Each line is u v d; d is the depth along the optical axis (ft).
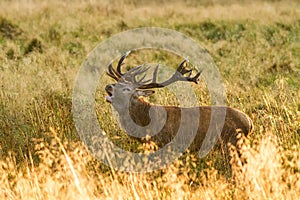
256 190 83.66
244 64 176.24
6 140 112.06
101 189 92.53
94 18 232.94
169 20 232.73
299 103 127.03
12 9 236.22
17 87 137.08
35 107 122.83
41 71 157.07
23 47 198.29
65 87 143.33
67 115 122.21
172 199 84.94
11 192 88.33
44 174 90.94
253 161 87.04
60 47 198.18
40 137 113.60
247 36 214.28
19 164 102.89
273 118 113.09
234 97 133.69
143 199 86.43
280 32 216.13
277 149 94.43
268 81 160.66
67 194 82.64
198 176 99.96
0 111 123.13
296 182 87.51
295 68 175.11
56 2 251.60
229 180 94.79
